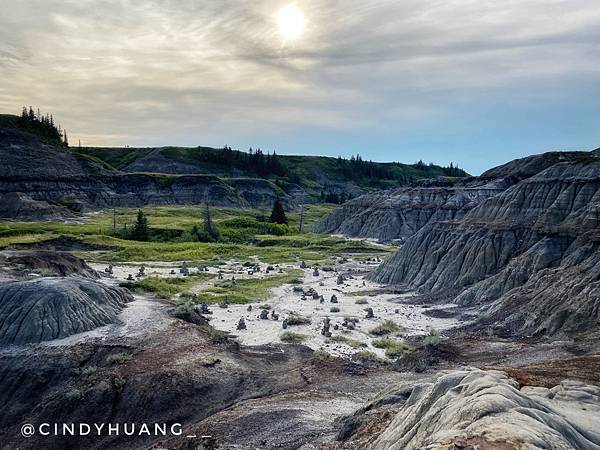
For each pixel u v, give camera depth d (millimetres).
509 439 9586
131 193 161750
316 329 46531
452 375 15758
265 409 26266
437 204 123438
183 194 168625
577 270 43719
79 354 35375
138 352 35844
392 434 15750
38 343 36844
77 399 30312
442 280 61938
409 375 32719
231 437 23125
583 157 70062
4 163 141250
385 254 102812
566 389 18562
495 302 49156
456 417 11969
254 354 38875
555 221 57000
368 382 31453
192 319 45812
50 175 147375
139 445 26828
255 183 199625
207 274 72875
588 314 37312
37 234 93938
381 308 55125
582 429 12898
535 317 41438
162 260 84625
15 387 32469
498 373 20297
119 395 30688
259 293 61906
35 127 189375
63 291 41500
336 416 24875
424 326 47438
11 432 29172
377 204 137875
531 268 51344
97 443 27547
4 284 42375
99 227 111188
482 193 117250
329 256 97500
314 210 195750
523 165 122875
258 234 124688
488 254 59562
